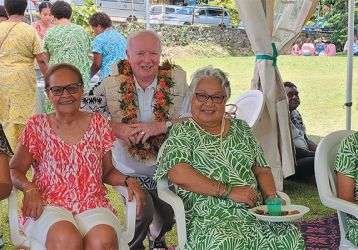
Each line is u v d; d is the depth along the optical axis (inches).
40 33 287.0
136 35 130.0
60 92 112.7
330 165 123.5
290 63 673.6
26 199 109.5
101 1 592.4
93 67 268.7
